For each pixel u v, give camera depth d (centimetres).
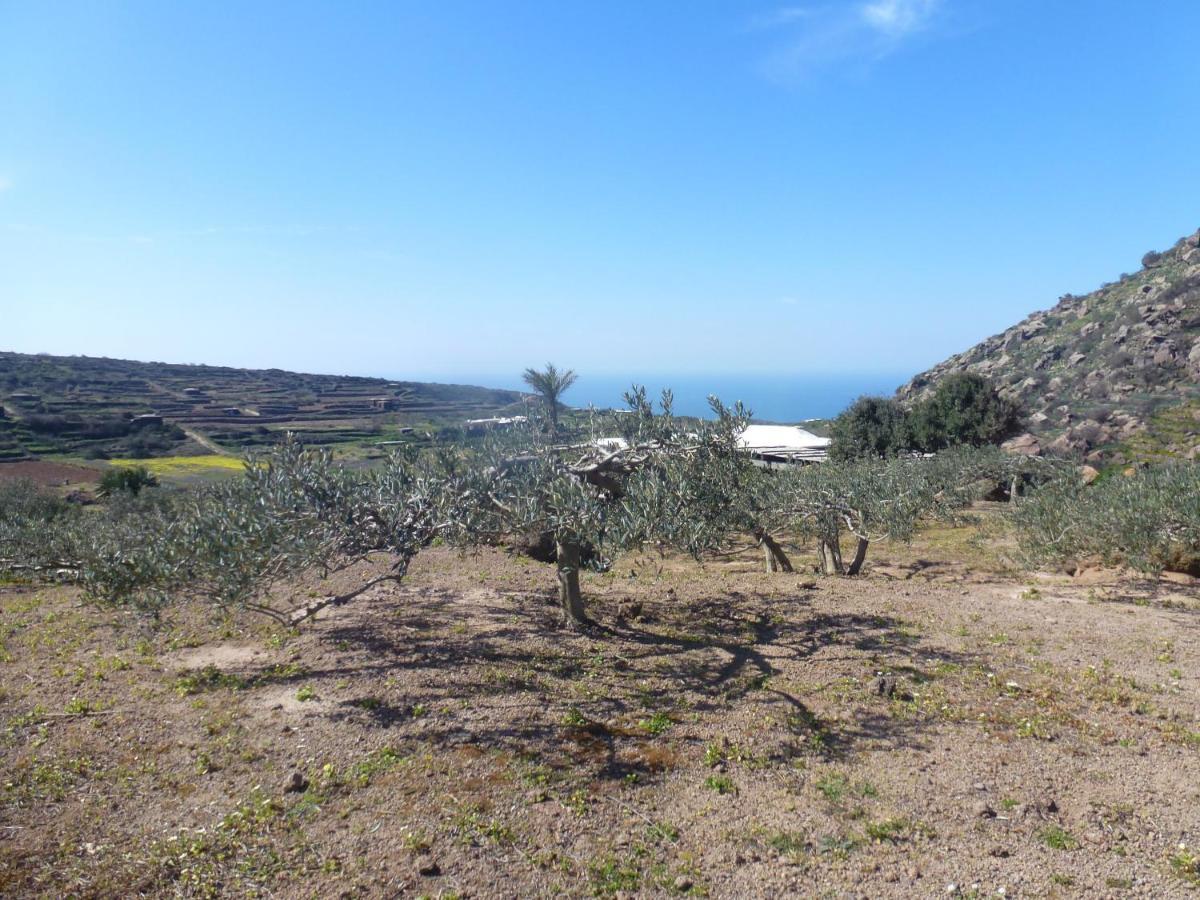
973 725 633
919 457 2522
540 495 814
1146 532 1142
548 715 650
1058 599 1094
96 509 2058
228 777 546
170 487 2420
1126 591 1137
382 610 995
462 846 454
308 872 431
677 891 415
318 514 701
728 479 868
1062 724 635
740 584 1201
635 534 739
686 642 866
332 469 777
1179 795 517
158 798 518
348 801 508
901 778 541
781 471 1623
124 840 467
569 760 566
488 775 541
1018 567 1429
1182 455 2616
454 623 930
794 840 462
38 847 458
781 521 1344
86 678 749
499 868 434
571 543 906
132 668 781
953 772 550
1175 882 421
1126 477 1501
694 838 466
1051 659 803
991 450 2441
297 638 868
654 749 584
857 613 996
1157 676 750
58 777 543
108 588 704
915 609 1020
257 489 698
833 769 555
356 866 435
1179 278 4844
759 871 433
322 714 651
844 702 682
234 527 675
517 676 742
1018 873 430
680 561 1488
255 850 454
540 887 419
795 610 1015
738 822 484
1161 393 3544
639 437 895
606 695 698
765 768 556
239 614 959
